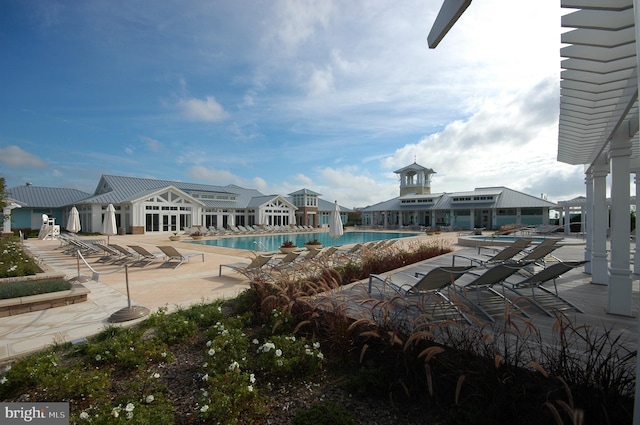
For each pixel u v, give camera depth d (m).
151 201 32.16
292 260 9.16
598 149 6.69
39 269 8.41
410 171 52.59
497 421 2.36
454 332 3.68
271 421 2.67
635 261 7.93
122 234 30.48
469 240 18.69
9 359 3.89
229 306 5.95
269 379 3.32
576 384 2.42
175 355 3.96
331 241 27.50
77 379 3.03
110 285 8.00
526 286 5.58
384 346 3.32
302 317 4.38
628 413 2.19
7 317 5.35
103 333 4.62
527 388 2.49
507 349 3.06
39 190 39.62
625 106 4.12
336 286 5.00
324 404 2.73
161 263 11.84
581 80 4.12
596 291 6.50
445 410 2.73
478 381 2.63
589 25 3.11
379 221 54.62
